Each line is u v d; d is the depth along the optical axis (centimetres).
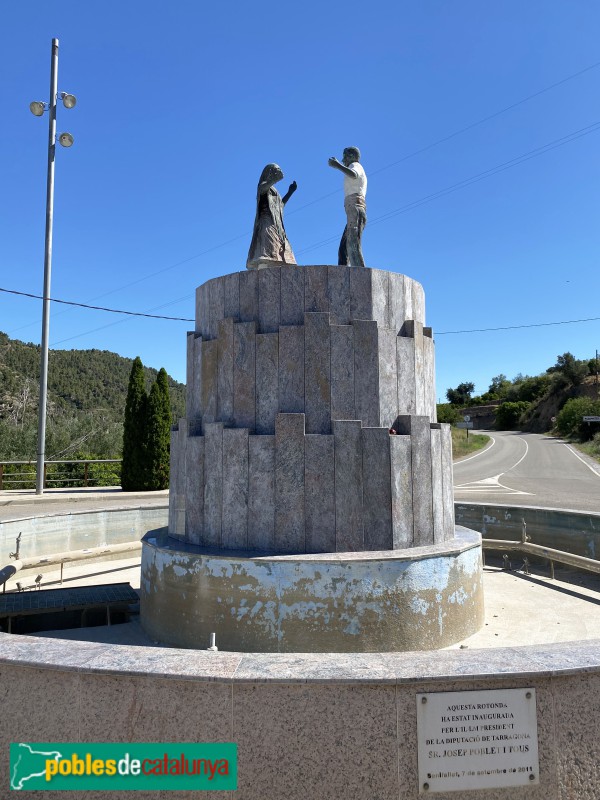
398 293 647
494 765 262
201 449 624
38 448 1955
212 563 555
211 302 668
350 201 723
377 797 258
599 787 269
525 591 789
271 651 532
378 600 536
